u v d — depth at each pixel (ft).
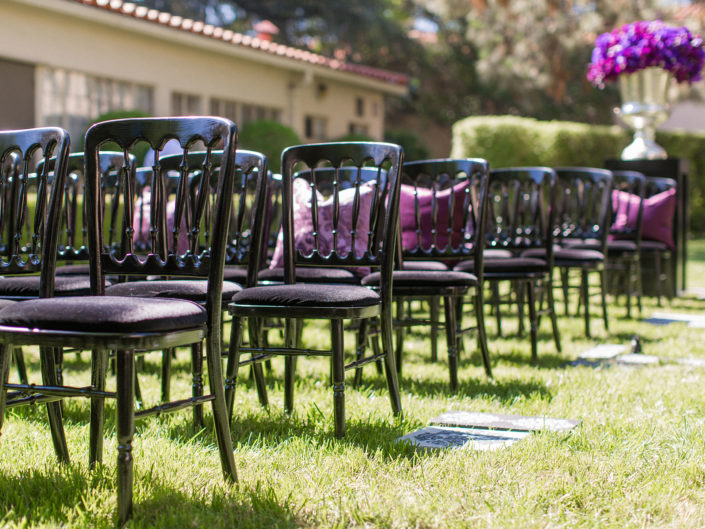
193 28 35.45
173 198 12.77
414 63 72.59
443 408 9.98
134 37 34.63
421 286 10.69
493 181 14.05
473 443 8.24
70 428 8.89
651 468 7.38
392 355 9.42
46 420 9.31
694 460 7.55
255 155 9.82
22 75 30.45
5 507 6.30
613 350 14.40
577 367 12.77
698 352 14.23
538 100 63.46
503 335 16.31
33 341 6.09
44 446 8.13
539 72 56.75
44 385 7.10
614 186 19.92
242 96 40.63
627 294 18.99
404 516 6.22
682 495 6.77
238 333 8.91
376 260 9.51
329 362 13.24
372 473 7.24
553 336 15.61
